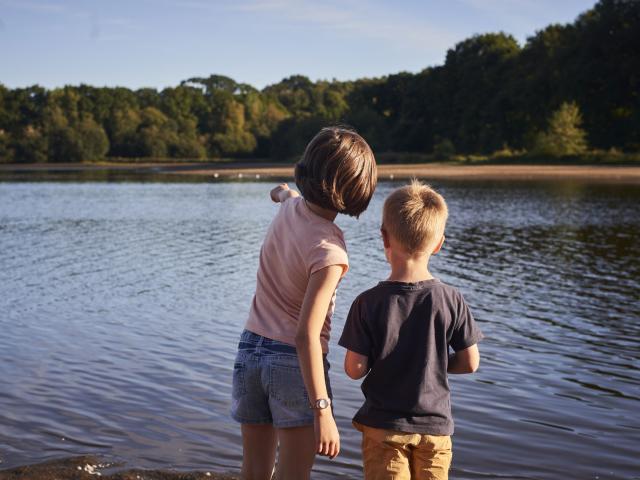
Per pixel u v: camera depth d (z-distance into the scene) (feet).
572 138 189.16
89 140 295.07
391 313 7.64
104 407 14.57
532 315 24.14
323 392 6.98
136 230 55.47
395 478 7.55
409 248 7.82
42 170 236.02
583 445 12.70
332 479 11.17
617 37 190.19
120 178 166.50
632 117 187.93
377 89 314.76
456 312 7.78
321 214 7.61
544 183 114.83
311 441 7.51
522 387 16.22
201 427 13.47
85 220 64.23
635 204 72.54
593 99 195.72
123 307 25.85
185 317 24.04
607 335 21.33
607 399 15.40
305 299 7.16
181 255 40.98
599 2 200.03
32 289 29.78
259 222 61.77
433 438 7.60
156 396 15.33
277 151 309.83
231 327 22.48
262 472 8.02
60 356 18.72
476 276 32.37
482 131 232.73
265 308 7.66
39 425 13.46
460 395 15.58
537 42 224.33
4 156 292.40
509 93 218.38
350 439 12.84
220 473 11.37
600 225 53.72
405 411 7.59
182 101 331.36
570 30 213.05
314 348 7.02
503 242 44.75
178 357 18.69
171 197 96.94
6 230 55.77
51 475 11.12
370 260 38.06
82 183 142.10
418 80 276.62
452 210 67.77
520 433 13.26
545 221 57.31
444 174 152.25
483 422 13.85
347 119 293.02
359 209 7.64
